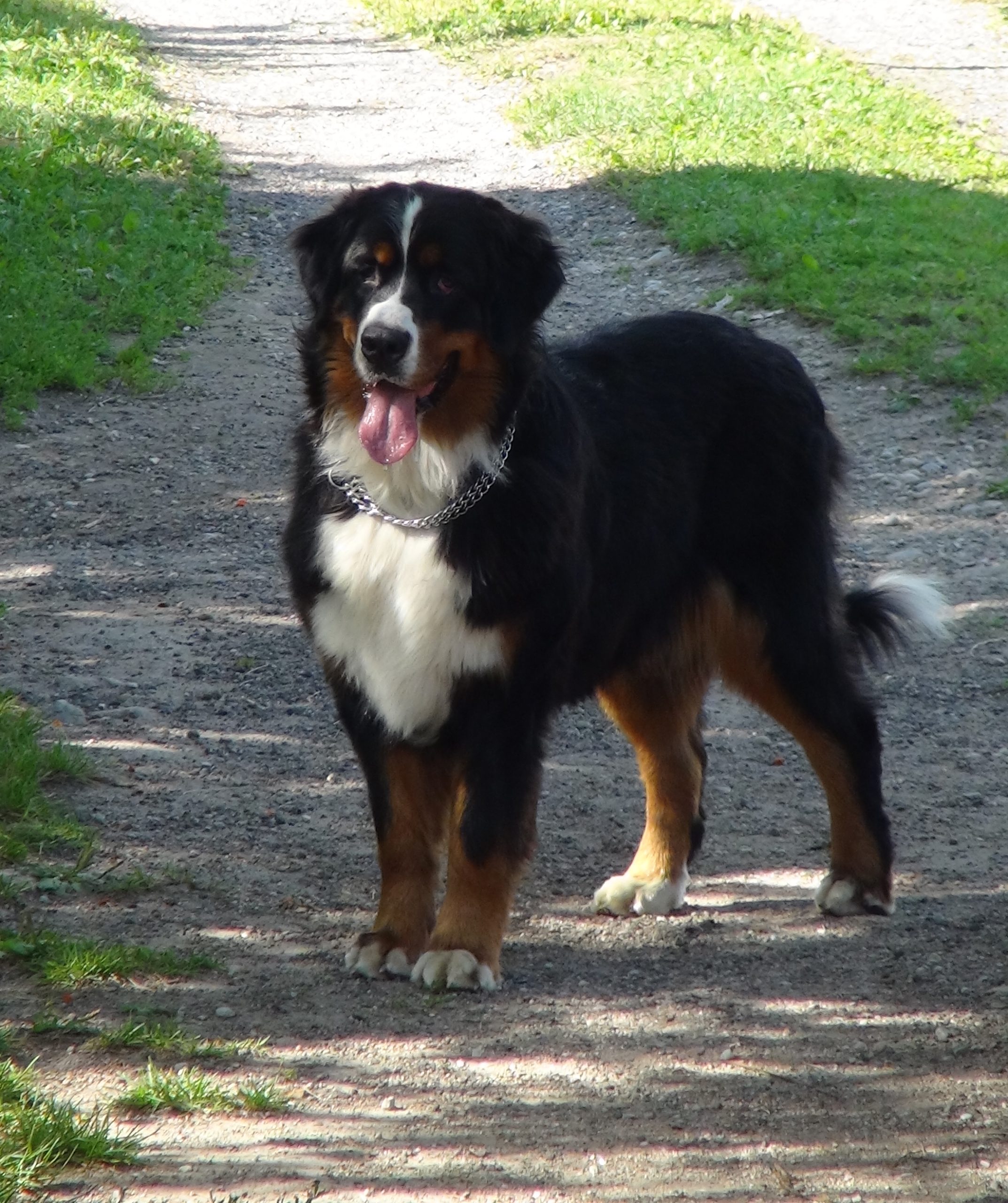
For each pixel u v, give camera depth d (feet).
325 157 80.53
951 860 25.95
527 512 20.75
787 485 24.49
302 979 20.75
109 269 59.00
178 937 21.68
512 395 21.06
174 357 53.47
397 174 77.41
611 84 91.71
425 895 21.80
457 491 20.72
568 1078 18.47
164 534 40.16
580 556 21.49
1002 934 23.02
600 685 23.75
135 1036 18.52
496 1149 16.79
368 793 22.16
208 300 58.49
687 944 22.75
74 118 77.46
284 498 42.91
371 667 21.27
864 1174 16.56
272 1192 15.69
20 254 57.72
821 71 96.37
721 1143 17.10
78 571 37.40
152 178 71.46
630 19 111.75
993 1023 20.10
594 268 63.10
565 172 77.10
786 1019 20.24
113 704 30.35
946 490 43.65
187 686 31.65
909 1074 18.74
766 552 24.48
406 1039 19.24
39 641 33.14
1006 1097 18.17
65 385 49.85
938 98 93.71
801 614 24.45
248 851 24.81
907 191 69.56
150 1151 16.34
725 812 28.19
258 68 101.40
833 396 49.70
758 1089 18.33
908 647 28.40
